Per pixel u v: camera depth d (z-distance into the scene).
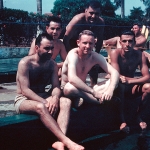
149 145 3.47
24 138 3.20
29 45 14.40
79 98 3.68
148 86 4.22
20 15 13.98
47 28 4.65
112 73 3.94
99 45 5.58
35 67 3.55
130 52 4.32
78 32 5.21
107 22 16.98
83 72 3.95
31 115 3.34
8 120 3.15
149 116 4.70
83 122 3.75
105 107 4.04
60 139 3.18
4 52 11.69
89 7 5.06
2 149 3.04
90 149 3.35
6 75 5.84
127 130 4.05
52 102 3.32
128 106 4.34
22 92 3.47
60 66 4.70
